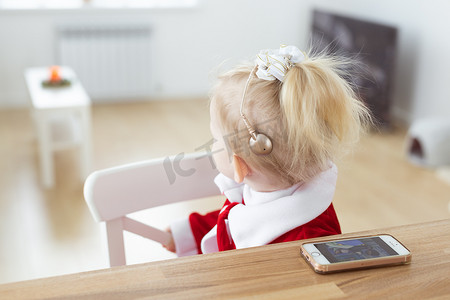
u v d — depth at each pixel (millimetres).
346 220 2615
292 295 540
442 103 3721
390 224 2594
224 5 4676
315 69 665
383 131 3865
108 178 849
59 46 4320
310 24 4809
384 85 3785
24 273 2170
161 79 4730
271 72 667
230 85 707
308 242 621
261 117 674
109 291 539
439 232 673
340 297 538
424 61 3842
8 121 3998
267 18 4828
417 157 3404
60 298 528
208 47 4762
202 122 4082
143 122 4055
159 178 901
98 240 2428
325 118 661
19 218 2600
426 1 3754
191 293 539
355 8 4531
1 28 4211
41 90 3062
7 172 3098
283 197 745
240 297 535
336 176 768
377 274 577
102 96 4586
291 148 680
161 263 587
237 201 875
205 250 918
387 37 3682
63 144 3203
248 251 615
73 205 2738
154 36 4590
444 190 2980
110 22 4457
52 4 4402
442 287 560
